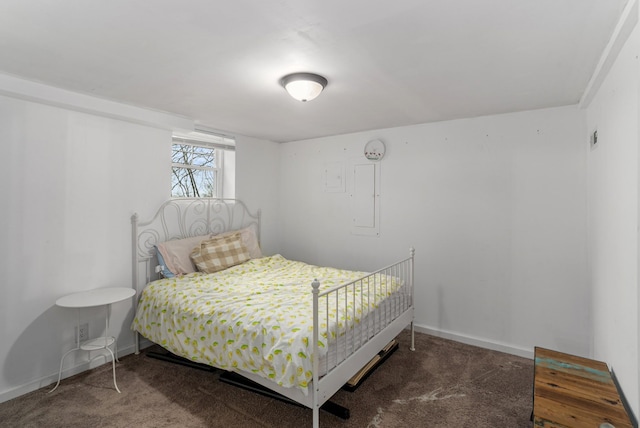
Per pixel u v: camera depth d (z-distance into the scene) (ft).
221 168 12.99
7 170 7.53
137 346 9.84
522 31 5.09
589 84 7.17
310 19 4.77
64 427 6.57
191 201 11.58
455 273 10.68
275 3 4.36
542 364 6.11
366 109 9.46
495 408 7.12
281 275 10.37
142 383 8.18
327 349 6.02
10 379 7.61
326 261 13.52
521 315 9.66
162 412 7.04
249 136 13.34
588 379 5.56
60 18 4.76
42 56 6.06
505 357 9.53
